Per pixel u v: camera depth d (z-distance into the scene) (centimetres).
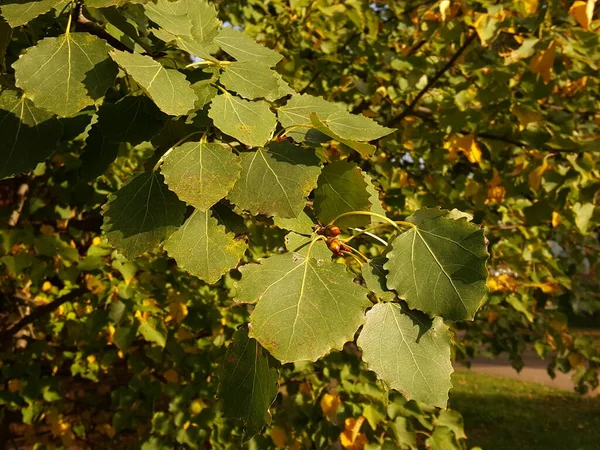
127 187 114
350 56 423
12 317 405
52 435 425
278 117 130
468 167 454
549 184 314
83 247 396
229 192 112
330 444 305
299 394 313
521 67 326
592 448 782
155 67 113
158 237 109
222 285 355
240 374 113
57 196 365
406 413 295
